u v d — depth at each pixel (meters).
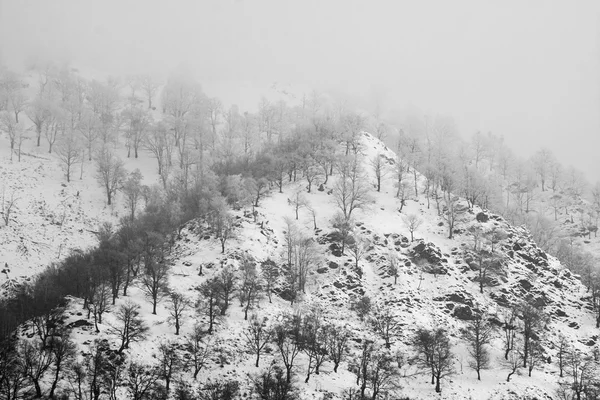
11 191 146.88
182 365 94.56
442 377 102.81
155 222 138.38
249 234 134.00
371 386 99.31
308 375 97.12
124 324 99.31
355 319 119.44
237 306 113.94
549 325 127.69
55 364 86.12
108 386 85.75
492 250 140.50
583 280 150.12
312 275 130.00
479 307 127.31
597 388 106.31
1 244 126.19
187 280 118.88
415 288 130.00
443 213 156.50
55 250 130.50
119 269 113.62
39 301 103.88
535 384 106.12
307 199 155.25
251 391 92.75
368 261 136.75
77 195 153.75
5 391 79.94
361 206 148.25
